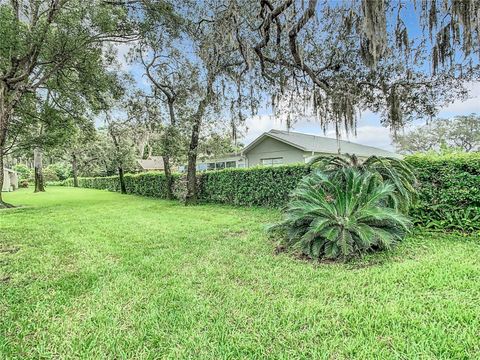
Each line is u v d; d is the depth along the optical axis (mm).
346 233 3564
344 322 2193
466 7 3129
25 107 11602
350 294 2643
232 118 7844
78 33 8844
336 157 5039
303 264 3502
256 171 9242
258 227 5961
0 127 9656
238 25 5195
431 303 2395
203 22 7434
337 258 3613
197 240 4988
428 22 3607
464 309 2260
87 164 29094
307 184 4496
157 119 11391
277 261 3646
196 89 8852
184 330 2158
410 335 1984
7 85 9461
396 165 4699
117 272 3443
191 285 2986
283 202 8438
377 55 3705
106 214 8578
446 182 4738
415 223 4930
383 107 6488
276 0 4691
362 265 3379
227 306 2502
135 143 16469
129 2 9016
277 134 14078
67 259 4031
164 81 10797
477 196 4469
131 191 18344
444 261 3342
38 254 4293
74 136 13461
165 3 8195
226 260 3779
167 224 6629
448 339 1912
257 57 6293
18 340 2092
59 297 2781
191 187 10625
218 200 10812
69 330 2207
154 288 2939
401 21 4047
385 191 3836
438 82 5688
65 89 11320
